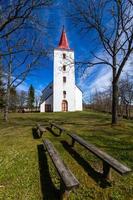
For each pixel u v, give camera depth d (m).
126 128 12.90
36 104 86.81
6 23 11.62
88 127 13.79
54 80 49.97
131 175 5.47
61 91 49.97
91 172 5.76
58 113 41.84
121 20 13.14
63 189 4.31
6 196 4.56
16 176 5.67
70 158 7.06
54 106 49.53
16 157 7.46
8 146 9.36
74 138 8.27
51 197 4.52
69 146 8.73
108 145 8.75
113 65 13.96
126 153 7.50
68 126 14.79
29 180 5.39
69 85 50.41
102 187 4.86
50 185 5.09
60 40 53.69
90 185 4.96
